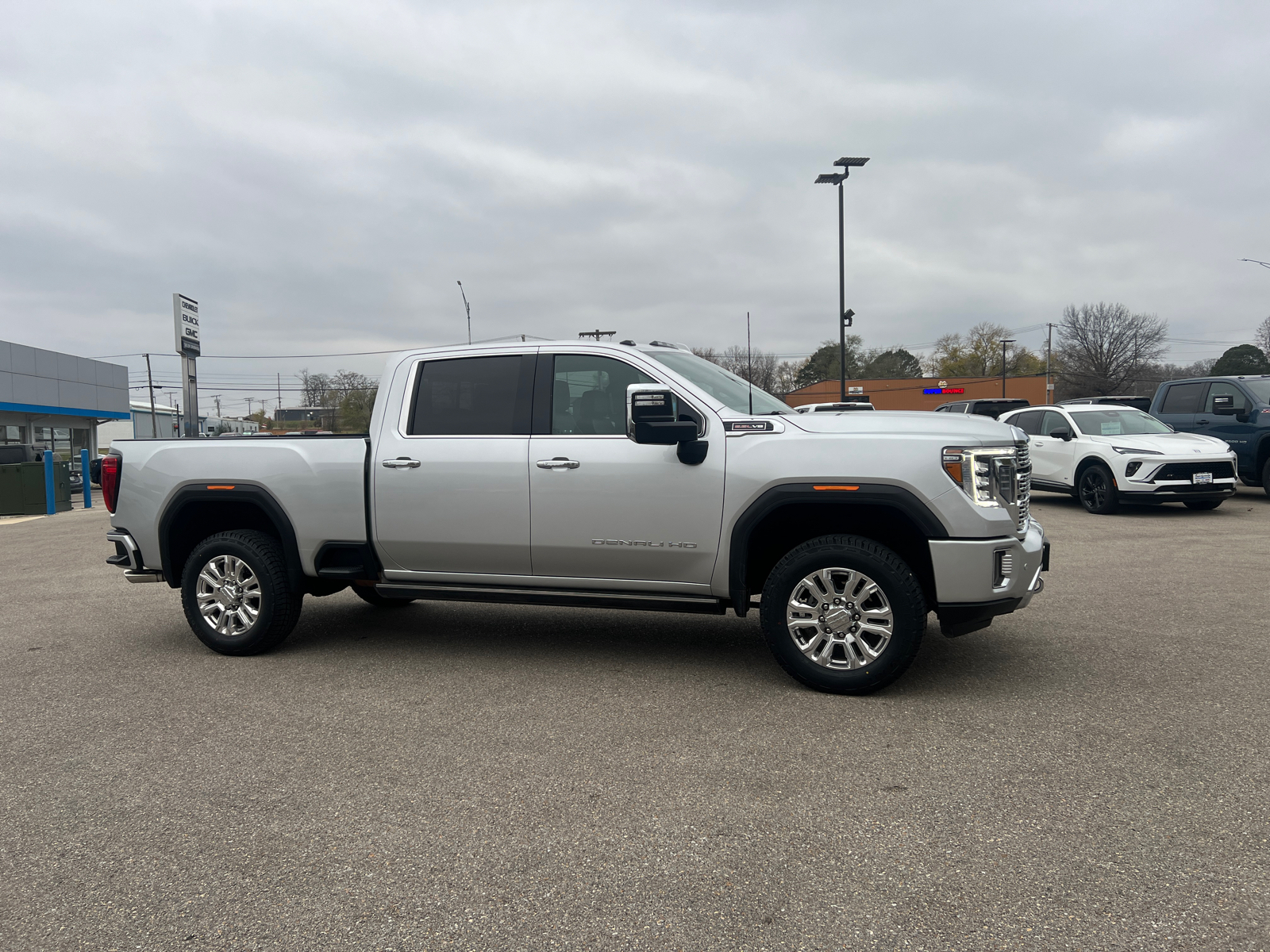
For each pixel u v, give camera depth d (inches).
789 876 105.8
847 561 170.4
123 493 224.4
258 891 104.3
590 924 96.2
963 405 863.7
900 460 168.7
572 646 220.7
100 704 177.6
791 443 176.1
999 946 90.5
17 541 513.3
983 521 166.4
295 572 212.2
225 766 143.5
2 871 109.9
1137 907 97.1
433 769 140.9
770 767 139.2
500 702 175.0
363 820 122.8
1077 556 344.2
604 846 114.1
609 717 164.6
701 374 199.3
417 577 208.5
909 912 97.3
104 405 1398.9
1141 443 485.1
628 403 174.6
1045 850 110.4
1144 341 3043.8
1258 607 249.3
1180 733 150.3
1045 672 188.4
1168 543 374.6
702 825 119.6
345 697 180.7
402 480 202.1
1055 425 540.1
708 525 181.0
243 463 214.2
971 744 147.2
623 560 189.0
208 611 218.1
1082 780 131.7
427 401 206.7
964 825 117.9
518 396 199.2
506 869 108.5
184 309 679.7
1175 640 213.6
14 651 223.3
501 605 277.0
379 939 94.0
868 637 176.6
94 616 268.7
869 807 124.1
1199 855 108.3
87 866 111.0
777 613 177.0
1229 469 473.4
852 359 3627.0
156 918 98.7
